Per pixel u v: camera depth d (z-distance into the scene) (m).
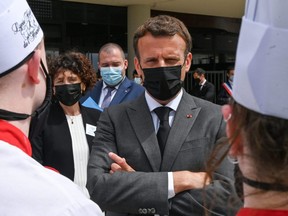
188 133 1.77
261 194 0.81
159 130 1.81
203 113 1.81
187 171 1.68
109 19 11.10
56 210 0.93
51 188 0.96
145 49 1.86
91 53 10.99
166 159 1.74
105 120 1.90
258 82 0.78
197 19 12.39
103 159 1.82
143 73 1.88
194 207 1.60
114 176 1.71
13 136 1.05
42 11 10.23
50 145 2.79
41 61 1.17
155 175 1.67
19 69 1.07
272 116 0.77
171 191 1.63
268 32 0.76
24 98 1.09
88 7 10.80
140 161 1.77
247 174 0.83
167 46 1.82
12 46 1.05
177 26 1.88
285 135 0.76
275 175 0.78
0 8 1.04
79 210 0.96
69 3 10.55
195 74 9.39
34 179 0.97
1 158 0.98
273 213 0.80
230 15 12.43
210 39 12.73
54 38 10.46
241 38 0.84
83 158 2.84
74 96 2.89
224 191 1.48
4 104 1.06
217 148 0.91
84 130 2.92
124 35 11.34
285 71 0.76
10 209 0.92
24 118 1.09
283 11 0.75
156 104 1.84
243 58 0.82
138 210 1.66
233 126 0.85
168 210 1.63
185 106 1.83
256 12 0.81
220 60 12.94
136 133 1.81
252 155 0.81
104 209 1.73
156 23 1.86
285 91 0.76
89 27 10.91
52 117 2.87
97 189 1.72
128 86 4.09
